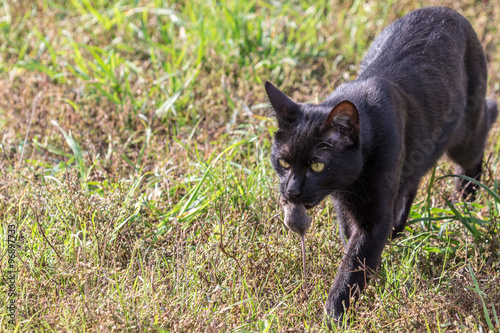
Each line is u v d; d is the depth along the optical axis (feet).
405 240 17.06
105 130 22.48
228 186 18.53
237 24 28.27
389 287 15.46
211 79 25.59
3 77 26.40
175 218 16.62
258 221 17.69
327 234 16.99
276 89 15.48
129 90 24.02
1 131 22.97
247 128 23.09
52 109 23.15
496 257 16.75
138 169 20.44
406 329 13.70
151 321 13.51
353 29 30.04
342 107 14.02
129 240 16.74
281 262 15.98
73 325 13.39
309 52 28.63
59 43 28.63
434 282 16.17
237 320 14.11
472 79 19.19
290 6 32.17
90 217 16.94
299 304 14.82
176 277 15.24
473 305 14.79
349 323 14.62
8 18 30.14
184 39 28.68
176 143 21.74
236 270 15.48
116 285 14.17
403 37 17.99
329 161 14.65
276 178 18.97
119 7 31.04
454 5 32.68
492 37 30.30
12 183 18.51
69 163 20.48
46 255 15.90
